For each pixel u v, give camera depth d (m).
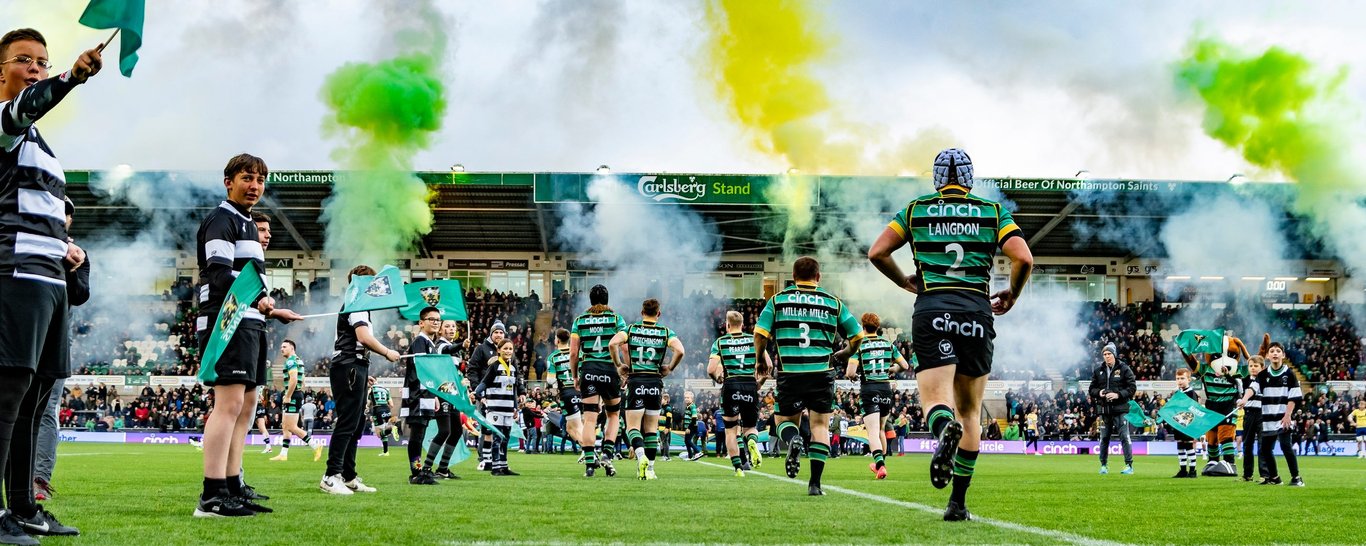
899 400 33.47
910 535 4.70
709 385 35.84
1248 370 13.34
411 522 5.17
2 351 3.92
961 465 5.43
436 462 14.97
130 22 3.80
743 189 32.56
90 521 5.09
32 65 4.07
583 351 11.35
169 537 4.41
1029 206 33.97
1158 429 31.34
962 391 5.32
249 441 29.98
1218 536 4.88
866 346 11.71
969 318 5.15
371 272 7.73
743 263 40.22
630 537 4.57
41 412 4.43
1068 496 7.95
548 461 17.22
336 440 7.62
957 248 5.25
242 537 4.43
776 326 7.85
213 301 5.51
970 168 5.38
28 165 4.11
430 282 9.87
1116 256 39.69
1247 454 11.43
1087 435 31.66
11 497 4.32
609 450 11.23
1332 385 35.56
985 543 4.41
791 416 7.87
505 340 11.80
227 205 5.68
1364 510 6.63
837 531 4.86
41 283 4.05
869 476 11.83
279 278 38.09
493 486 8.84
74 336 37.00
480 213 35.38
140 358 37.03
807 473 12.46
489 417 11.52
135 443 29.33
